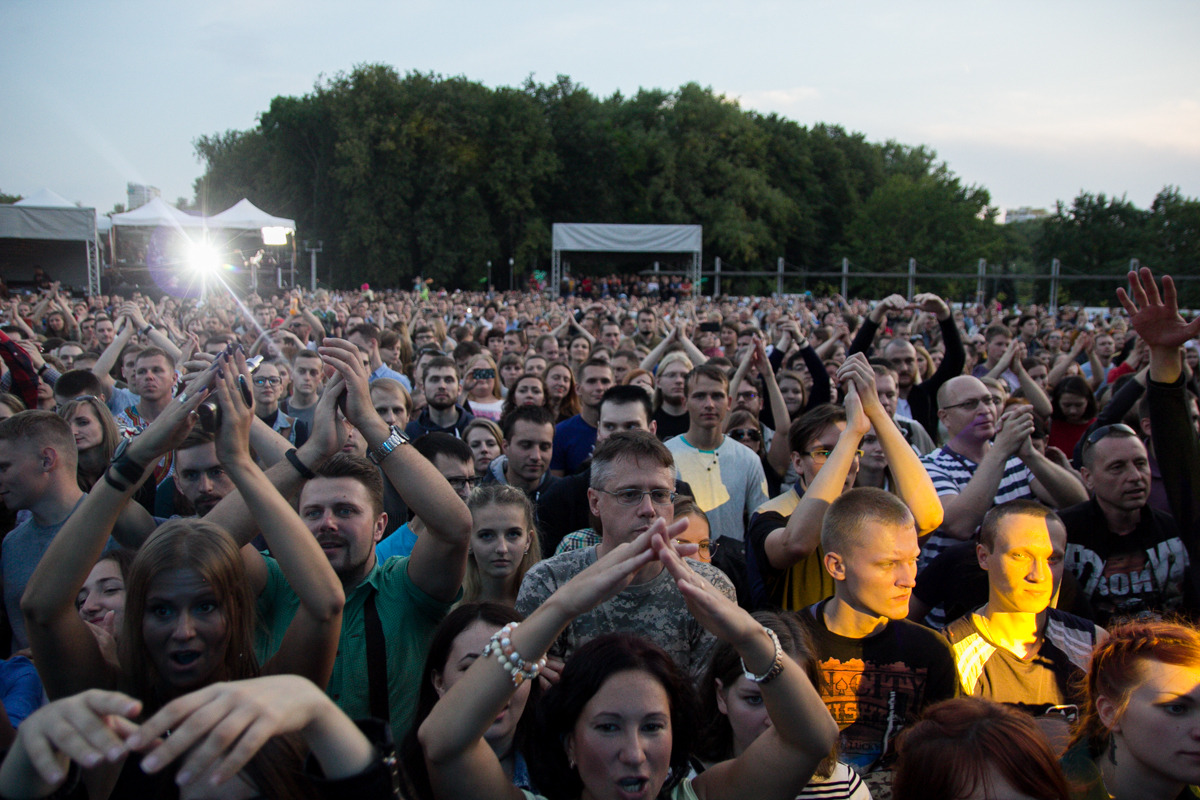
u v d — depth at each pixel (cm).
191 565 200
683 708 201
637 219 5616
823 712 187
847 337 1027
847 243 6238
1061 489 402
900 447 345
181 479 375
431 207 5109
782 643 245
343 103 5028
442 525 258
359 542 282
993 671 293
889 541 275
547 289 4569
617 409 467
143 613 200
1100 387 885
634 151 5544
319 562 217
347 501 281
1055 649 296
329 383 267
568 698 193
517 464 495
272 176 5475
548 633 176
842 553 280
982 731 179
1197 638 212
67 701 111
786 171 6219
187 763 112
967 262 5709
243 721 116
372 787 133
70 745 107
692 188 5609
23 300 2131
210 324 1366
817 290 5456
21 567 330
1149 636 216
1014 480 466
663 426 638
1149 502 488
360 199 4984
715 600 176
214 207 6244
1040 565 288
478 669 179
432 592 277
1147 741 206
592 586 174
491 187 5178
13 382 606
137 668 201
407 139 5038
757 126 6050
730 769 202
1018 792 173
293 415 645
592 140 5569
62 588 196
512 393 648
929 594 346
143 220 2983
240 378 217
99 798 166
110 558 275
